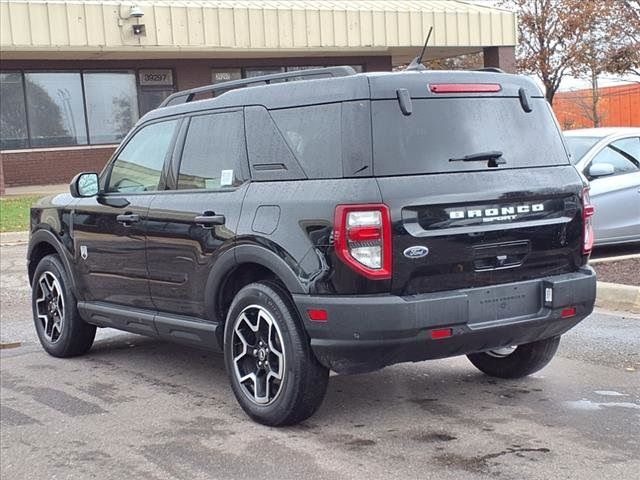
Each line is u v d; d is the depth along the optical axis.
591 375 6.12
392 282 4.57
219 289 5.44
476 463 4.50
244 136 5.39
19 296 9.95
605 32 24.73
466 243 4.77
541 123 5.32
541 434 4.92
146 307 6.19
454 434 4.96
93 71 22.56
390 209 4.55
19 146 21.88
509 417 5.24
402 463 4.54
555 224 5.15
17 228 15.09
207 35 20.89
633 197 10.48
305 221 4.77
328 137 4.83
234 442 4.96
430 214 4.67
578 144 10.72
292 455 4.71
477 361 6.18
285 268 4.84
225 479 4.41
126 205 6.25
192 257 5.59
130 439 5.09
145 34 20.14
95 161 22.83
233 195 5.34
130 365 6.88
